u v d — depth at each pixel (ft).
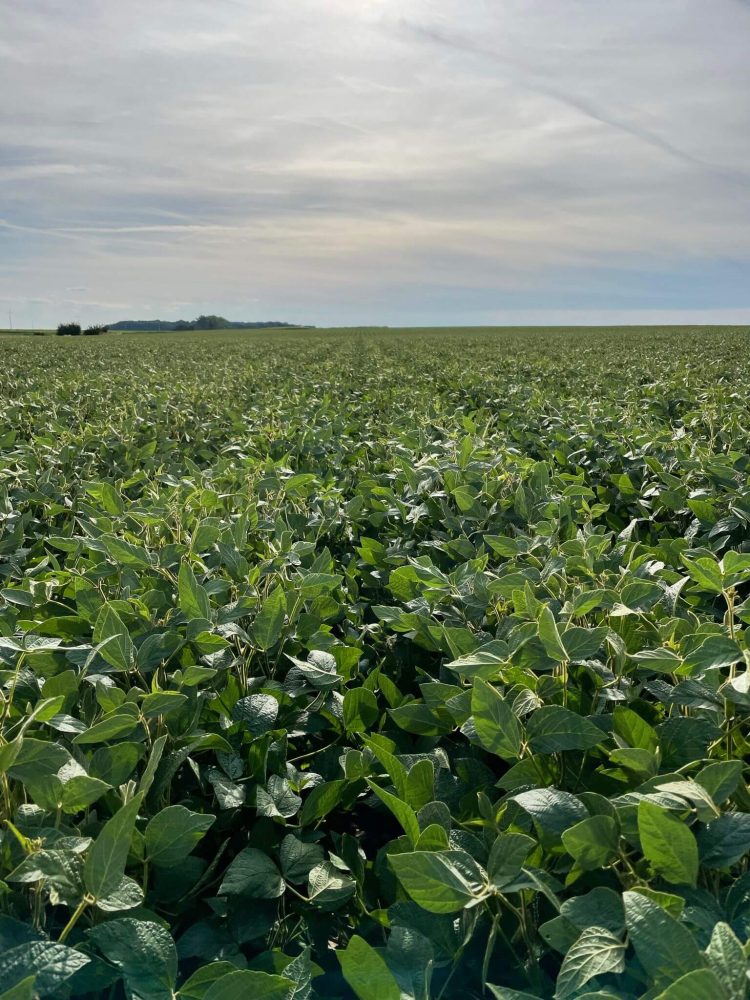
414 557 10.71
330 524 12.03
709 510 10.82
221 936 4.81
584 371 49.98
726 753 5.30
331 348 99.35
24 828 4.59
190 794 5.98
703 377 41.52
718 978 2.99
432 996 4.47
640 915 3.34
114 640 5.91
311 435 18.33
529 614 6.33
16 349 98.07
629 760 4.80
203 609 6.82
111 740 5.68
